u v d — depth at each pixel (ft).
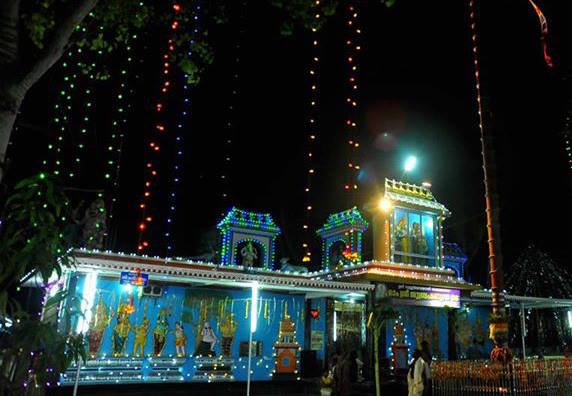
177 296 48.49
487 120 38.55
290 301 54.70
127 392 43.14
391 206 63.72
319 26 25.53
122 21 29.27
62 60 50.16
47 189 13.74
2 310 12.64
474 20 41.60
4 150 15.81
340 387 44.21
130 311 45.50
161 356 46.34
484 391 35.45
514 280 89.92
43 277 13.15
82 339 14.06
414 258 64.18
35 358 14.16
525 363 36.06
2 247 12.89
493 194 37.04
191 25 32.45
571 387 39.14
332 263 69.62
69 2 17.31
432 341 63.21
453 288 62.85
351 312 59.72
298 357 52.90
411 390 37.60
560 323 82.02
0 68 15.89
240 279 44.80
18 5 16.38
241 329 51.08
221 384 48.03
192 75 30.45
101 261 39.19
